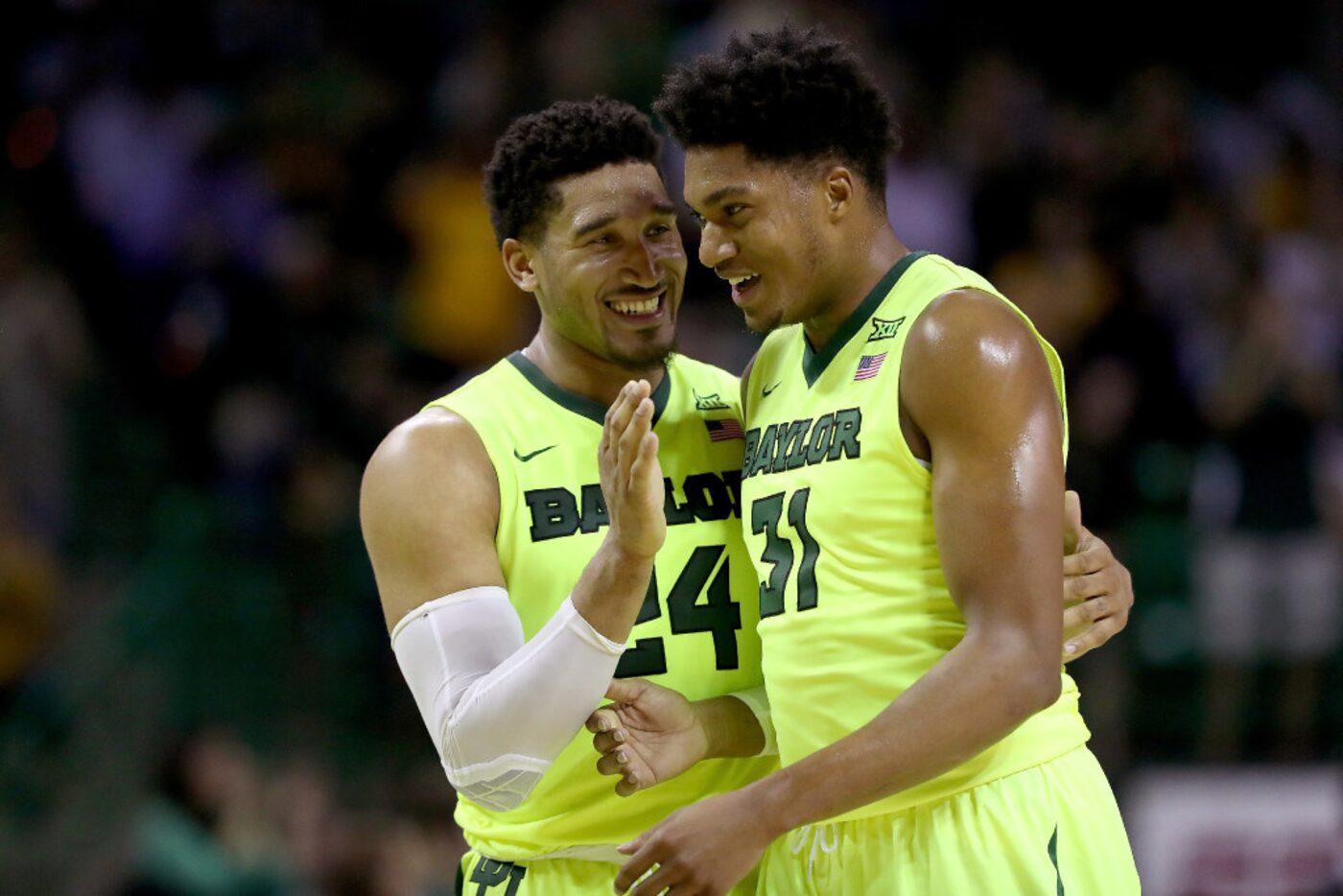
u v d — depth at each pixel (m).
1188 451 16.59
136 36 19.55
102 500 17.03
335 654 15.98
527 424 6.83
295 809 14.70
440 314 18.33
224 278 18.03
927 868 5.86
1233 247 18.80
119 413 17.53
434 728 6.21
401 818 15.09
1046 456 5.55
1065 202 18.58
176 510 16.78
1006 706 5.33
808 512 6.05
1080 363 16.95
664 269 6.70
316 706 15.83
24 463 16.66
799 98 5.89
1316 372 16.72
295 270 18.05
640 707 6.27
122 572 16.48
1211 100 21.31
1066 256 17.66
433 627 6.32
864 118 6.06
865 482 5.88
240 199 18.58
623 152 6.74
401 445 6.63
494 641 6.28
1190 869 14.73
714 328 16.52
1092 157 19.55
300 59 19.94
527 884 6.84
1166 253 18.50
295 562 16.41
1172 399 16.75
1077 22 22.02
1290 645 15.74
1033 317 17.27
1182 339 17.91
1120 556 15.77
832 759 5.34
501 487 6.68
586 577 5.89
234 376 17.62
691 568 6.81
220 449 17.20
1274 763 15.46
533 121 6.82
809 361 6.34
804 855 6.23
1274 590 15.80
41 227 18.33
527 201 6.77
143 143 18.75
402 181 18.95
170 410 17.61
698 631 6.77
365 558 16.33
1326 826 14.77
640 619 6.72
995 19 21.95
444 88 19.44
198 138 18.86
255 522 16.59
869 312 6.12
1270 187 20.44
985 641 5.40
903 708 5.37
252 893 14.05
